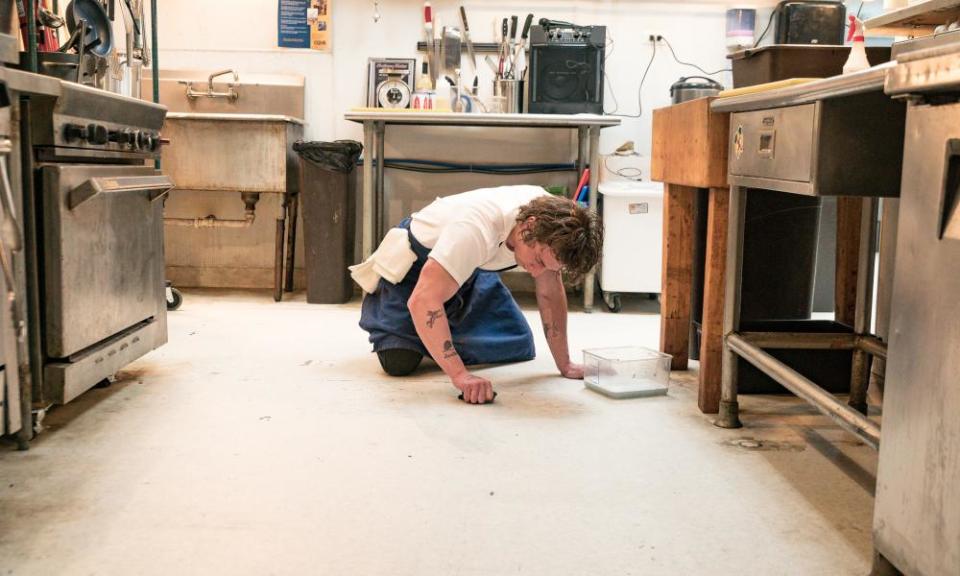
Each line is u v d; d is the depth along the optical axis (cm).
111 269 226
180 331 338
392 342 264
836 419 163
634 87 454
